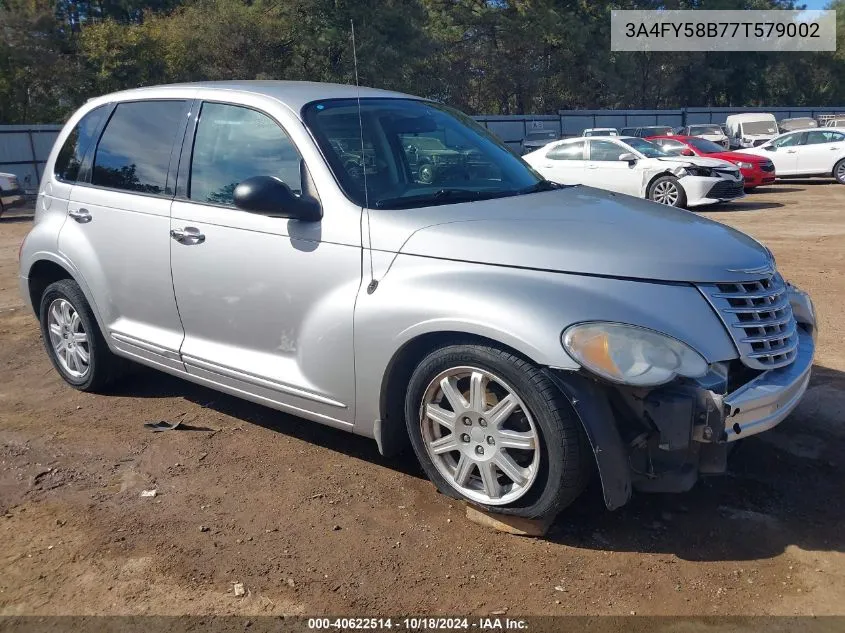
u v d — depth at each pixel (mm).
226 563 3131
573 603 2832
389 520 3420
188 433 4406
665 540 3215
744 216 14508
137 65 30766
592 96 51906
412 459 4023
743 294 3152
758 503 3494
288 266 3691
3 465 4043
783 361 3217
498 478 3264
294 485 3762
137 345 4492
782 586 2900
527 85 47594
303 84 4348
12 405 4914
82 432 4449
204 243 4004
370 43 32500
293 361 3773
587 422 2895
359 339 3441
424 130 4234
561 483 3002
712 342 3006
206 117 4195
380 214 3494
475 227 3342
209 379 4160
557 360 2885
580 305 2979
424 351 3398
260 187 3475
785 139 21938
